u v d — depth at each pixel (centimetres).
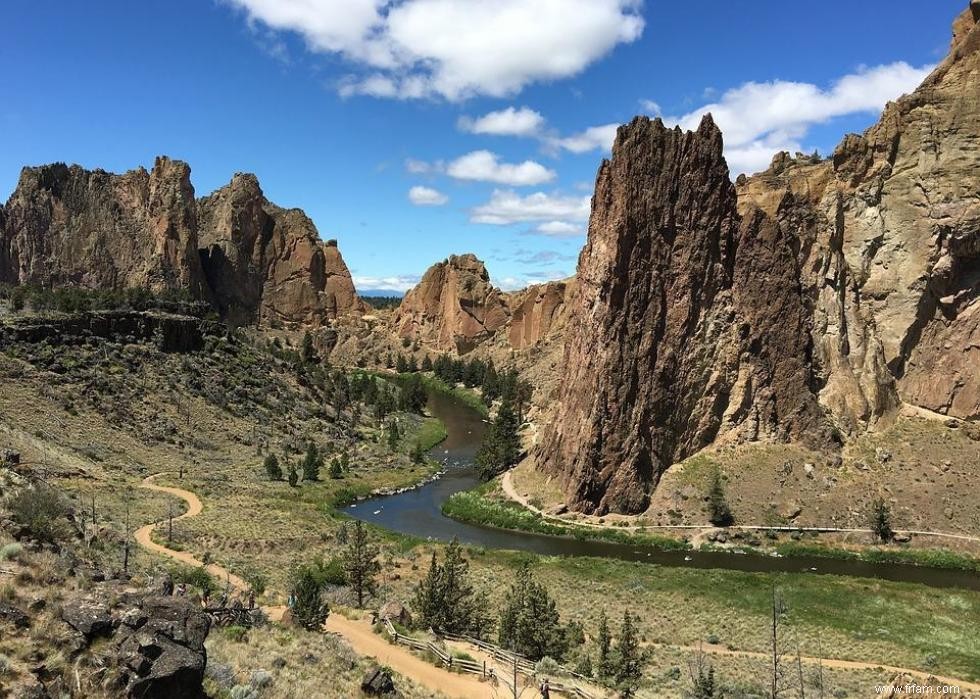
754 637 5600
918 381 10988
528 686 3481
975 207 10506
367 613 4684
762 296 10644
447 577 4744
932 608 6384
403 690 3017
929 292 10994
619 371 10150
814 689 4312
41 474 6906
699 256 10525
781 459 10069
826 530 8981
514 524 9525
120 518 6650
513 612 4544
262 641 3134
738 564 8238
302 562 6544
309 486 10425
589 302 10619
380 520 9681
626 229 10406
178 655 1945
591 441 9981
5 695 1620
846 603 6462
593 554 8525
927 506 9138
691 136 10631
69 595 2139
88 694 1759
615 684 3775
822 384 10731
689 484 9862
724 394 10525
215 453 11031
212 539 6656
